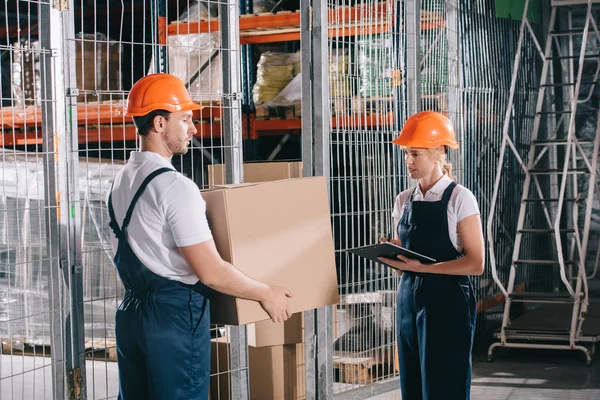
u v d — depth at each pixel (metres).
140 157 2.50
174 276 2.47
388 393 4.61
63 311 3.11
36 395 4.10
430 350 3.05
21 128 5.68
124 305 2.53
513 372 5.49
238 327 3.64
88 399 4.15
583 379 5.29
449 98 5.56
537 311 6.65
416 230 3.13
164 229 2.43
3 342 4.27
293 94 5.73
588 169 5.95
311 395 4.18
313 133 4.18
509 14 6.83
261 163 4.41
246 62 5.91
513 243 7.00
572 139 6.47
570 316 6.36
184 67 5.37
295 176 4.35
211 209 2.66
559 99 7.94
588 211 5.85
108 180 5.01
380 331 4.65
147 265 2.44
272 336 4.11
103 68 5.50
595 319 6.55
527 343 5.96
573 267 7.99
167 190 2.41
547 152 7.80
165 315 2.45
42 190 4.73
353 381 4.47
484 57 6.27
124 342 2.52
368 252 3.13
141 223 2.43
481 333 6.39
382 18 4.67
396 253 3.09
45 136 3.07
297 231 2.79
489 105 6.38
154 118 2.50
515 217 7.05
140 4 5.73
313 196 2.85
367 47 5.03
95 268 4.35
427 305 3.06
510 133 6.92
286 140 6.20
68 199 3.10
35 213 4.68
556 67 7.95
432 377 3.05
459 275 3.05
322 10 4.11
